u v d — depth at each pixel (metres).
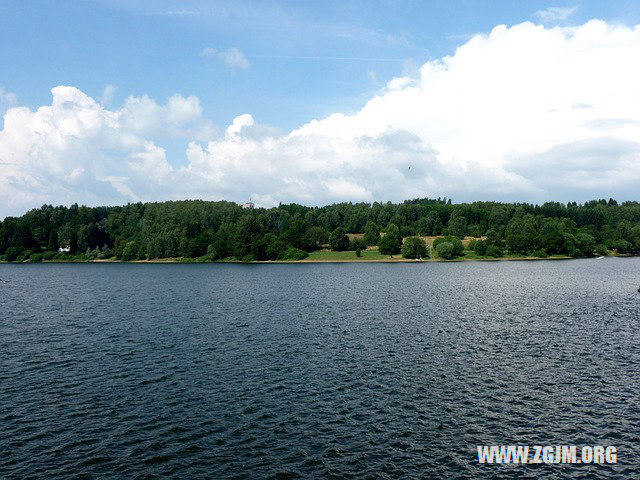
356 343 52.72
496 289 105.88
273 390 37.75
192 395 36.75
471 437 29.80
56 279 146.50
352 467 26.33
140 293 104.25
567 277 134.25
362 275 148.12
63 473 25.77
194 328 61.69
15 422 32.06
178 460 27.08
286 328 61.31
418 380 40.00
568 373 41.72
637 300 86.88
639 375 41.06
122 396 36.62
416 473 25.80
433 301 86.50
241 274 157.88
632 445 28.77
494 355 47.59
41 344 53.22
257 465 26.53
